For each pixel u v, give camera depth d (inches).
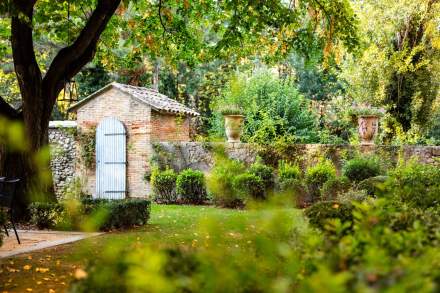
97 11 418.9
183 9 515.2
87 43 425.4
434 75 693.3
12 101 953.5
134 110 698.8
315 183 561.0
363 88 712.4
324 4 475.2
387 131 698.8
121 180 705.0
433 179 248.4
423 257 74.8
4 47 508.1
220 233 69.6
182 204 616.1
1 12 334.6
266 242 69.4
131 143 701.3
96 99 718.5
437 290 59.7
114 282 78.6
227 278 64.2
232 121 644.7
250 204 70.8
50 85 428.1
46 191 426.0
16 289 206.4
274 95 845.2
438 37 657.0
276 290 62.9
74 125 737.0
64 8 474.0
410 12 653.9
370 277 60.5
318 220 150.6
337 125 856.3
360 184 410.3
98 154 717.3
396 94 713.0
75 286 82.7
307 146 612.4
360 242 83.2
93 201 400.2
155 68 1069.8
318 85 1251.2
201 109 1102.4
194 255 82.4
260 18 444.1
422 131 727.1
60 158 738.8
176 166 676.1
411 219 115.0
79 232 358.0
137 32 522.6
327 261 76.0
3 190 322.7
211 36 831.7
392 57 675.4
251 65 613.6
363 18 673.6
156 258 60.5
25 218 417.1
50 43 908.0
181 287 70.2
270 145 623.2
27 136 416.5
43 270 235.9
